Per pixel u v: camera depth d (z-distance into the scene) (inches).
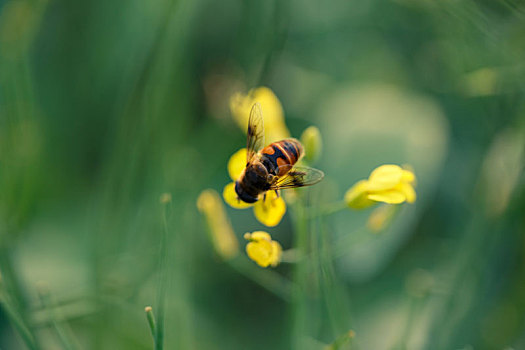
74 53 12.7
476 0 11.7
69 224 12.2
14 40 11.3
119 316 11.1
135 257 11.3
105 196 11.3
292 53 12.8
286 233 12.3
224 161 12.4
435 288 11.2
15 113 11.3
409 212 11.8
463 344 11.1
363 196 10.2
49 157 12.2
